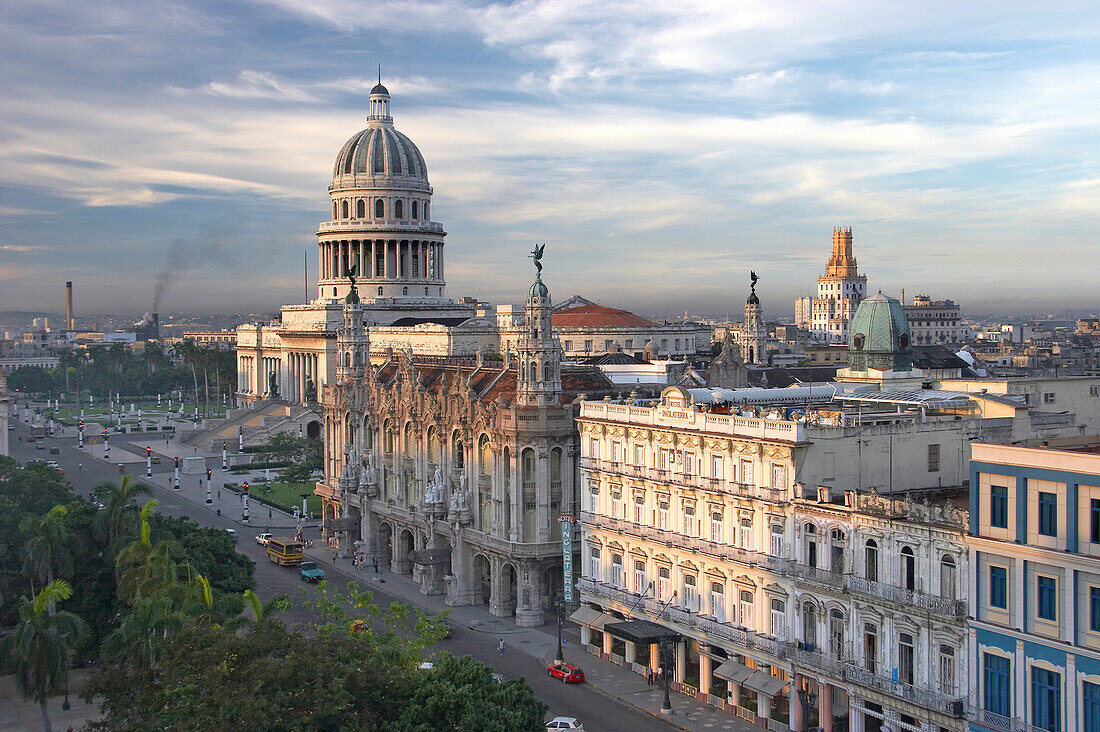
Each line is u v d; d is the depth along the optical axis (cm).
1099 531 6212
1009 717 6688
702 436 9275
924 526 7194
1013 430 9519
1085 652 6231
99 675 7369
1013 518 6662
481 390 13150
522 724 6906
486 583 12825
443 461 13388
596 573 10806
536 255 11994
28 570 10381
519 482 11769
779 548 8481
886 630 7475
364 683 6631
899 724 7262
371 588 13438
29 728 8662
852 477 8556
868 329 12469
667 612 9575
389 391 14675
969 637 6900
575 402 12044
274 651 6750
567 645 10900
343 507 15600
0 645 8325
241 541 16062
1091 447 7725
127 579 9050
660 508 9912
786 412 9681
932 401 10100
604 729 8494
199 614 8225
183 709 6100
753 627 8719
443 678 7094
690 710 8906
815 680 8094
